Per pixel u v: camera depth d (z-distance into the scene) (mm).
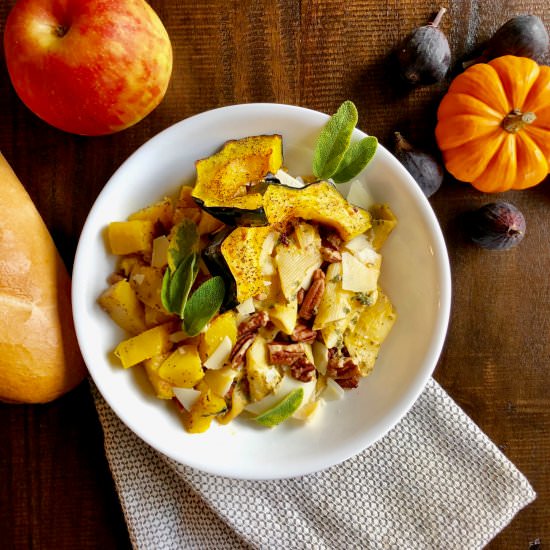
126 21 492
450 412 586
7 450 587
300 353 517
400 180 520
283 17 564
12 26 493
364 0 567
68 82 493
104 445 584
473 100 551
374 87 572
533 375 598
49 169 561
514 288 593
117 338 525
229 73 565
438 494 593
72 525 592
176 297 497
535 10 575
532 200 590
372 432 525
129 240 511
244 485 579
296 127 518
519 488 589
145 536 581
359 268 524
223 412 519
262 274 508
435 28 551
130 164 508
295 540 585
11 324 514
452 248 591
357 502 591
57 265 536
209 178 512
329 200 506
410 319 535
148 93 518
